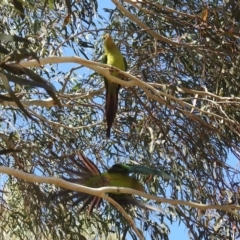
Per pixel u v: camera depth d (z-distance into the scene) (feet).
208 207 11.98
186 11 16.60
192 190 16.85
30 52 8.93
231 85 15.88
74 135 18.26
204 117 16.97
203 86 16.16
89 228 18.67
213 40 15.02
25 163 17.01
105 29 15.71
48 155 17.39
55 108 18.33
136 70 16.87
